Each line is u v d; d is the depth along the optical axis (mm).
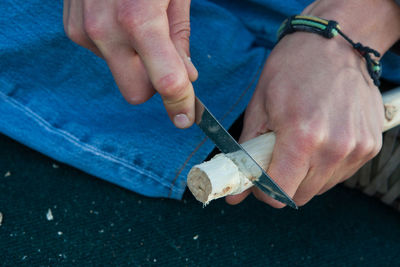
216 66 714
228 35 724
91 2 540
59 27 675
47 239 646
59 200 675
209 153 689
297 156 574
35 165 697
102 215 672
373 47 640
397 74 746
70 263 634
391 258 703
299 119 577
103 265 638
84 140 676
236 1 755
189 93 535
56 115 684
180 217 687
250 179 560
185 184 686
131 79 557
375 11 636
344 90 595
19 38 671
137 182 684
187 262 654
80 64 689
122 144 681
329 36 614
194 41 708
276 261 674
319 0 658
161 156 686
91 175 701
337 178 616
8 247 634
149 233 668
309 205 732
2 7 669
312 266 679
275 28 754
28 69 684
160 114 701
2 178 680
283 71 607
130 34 527
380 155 710
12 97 680
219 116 710
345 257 694
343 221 725
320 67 601
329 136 574
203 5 718
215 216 695
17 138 686
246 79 725
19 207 663
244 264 665
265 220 704
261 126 607
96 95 697
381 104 621
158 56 522
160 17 527
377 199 756
